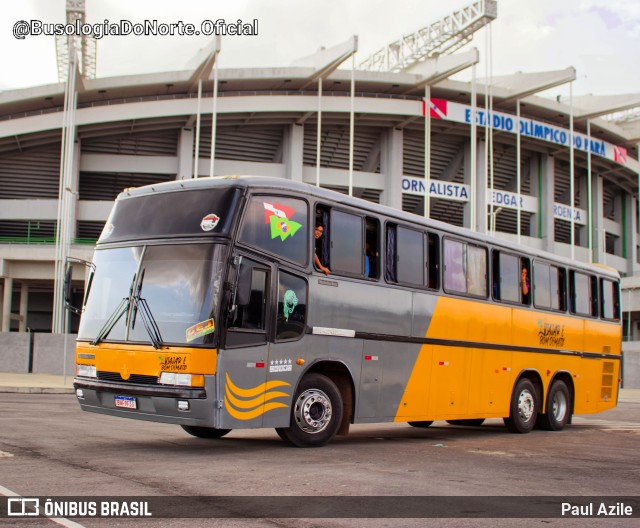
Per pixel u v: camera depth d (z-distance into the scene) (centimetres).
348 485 753
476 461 1007
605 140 6900
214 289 945
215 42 4388
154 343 949
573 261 1778
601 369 1864
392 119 5700
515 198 6372
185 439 1173
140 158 5522
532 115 6256
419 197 6291
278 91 5425
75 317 5891
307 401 1073
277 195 1040
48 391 2512
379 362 1184
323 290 1091
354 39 4631
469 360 1388
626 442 1384
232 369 948
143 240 1019
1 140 5178
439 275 1325
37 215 5325
